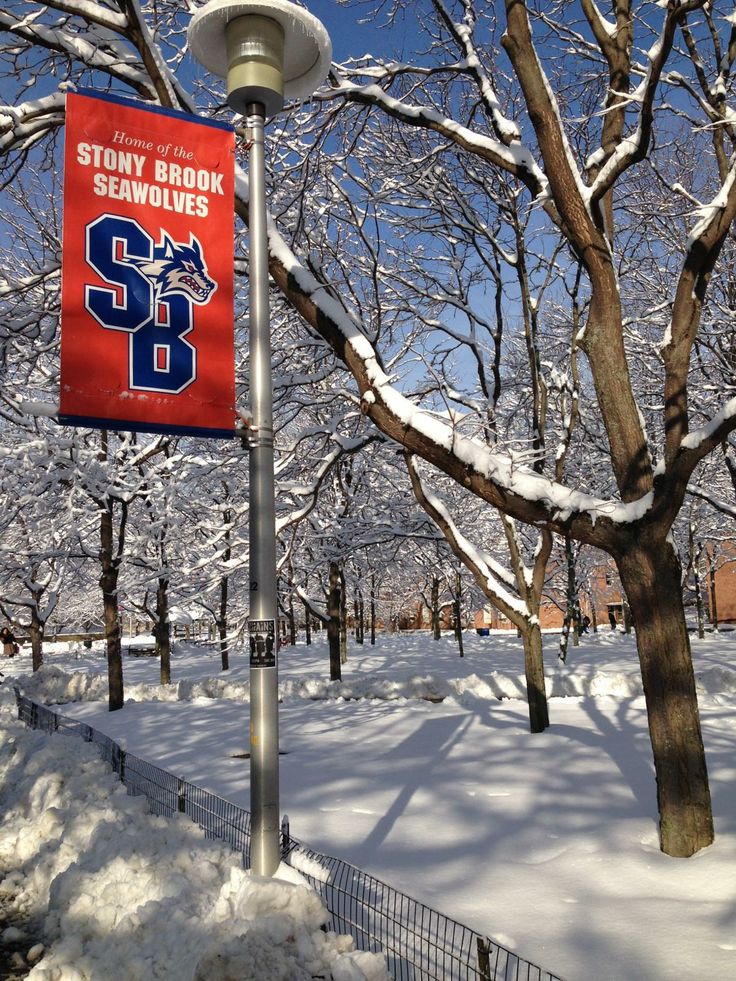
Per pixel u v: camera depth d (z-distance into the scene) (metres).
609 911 5.32
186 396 5.20
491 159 8.90
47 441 16.50
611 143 8.26
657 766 6.66
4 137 8.61
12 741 12.03
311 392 14.42
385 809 8.27
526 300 13.83
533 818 7.70
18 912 6.45
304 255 11.87
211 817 7.25
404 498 18.17
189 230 5.38
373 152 14.49
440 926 5.12
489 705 16.50
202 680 21.42
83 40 8.58
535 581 12.70
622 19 8.55
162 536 21.30
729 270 15.12
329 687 19.44
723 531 34.09
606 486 18.72
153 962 4.66
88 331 4.98
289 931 4.31
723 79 8.81
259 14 5.52
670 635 6.70
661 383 16.92
